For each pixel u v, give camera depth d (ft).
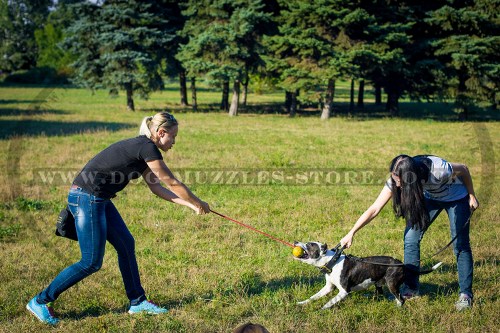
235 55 95.40
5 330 14.25
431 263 19.81
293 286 17.88
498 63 93.15
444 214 27.94
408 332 14.26
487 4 88.69
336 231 25.00
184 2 105.60
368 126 78.74
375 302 16.25
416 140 60.85
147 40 97.71
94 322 14.71
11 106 101.40
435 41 92.53
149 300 15.71
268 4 100.68
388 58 85.56
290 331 14.38
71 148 50.11
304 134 65.98
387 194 15.83
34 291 17.01
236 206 30.19
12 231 24.12
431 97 103.19
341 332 14.26
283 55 96.63
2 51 229.45
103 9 98.48
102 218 14.30
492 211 28.19
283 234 24.45
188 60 96.43
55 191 33.53
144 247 22.33
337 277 15.55
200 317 15.28
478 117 98.32
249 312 15.75
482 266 19.35
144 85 103.45
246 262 20.38
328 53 88.89
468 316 15.05
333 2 86.89
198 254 21.35
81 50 101.04
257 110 114.11
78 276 14.46
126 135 60.70
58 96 134.41
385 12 92.43
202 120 86.38
